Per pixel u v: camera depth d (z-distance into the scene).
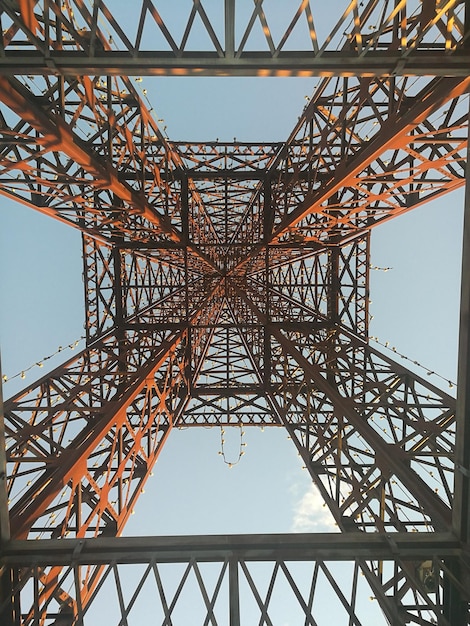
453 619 7.86
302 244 27.08
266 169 27.42
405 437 13.05
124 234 22.17
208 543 8.05
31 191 14.22
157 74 7.95
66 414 15.52
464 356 7.97
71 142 11.03
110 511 13.97
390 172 13.40
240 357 32.50
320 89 16.72
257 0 7.04
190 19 7.46
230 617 7.37
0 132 10.35
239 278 36.62
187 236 26.52
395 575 8.09
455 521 8.27
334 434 17.02
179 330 26.23
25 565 7.73
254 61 7.72
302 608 7.38
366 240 25.88
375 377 17.64
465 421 8.03
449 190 14.53
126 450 18.78
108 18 7.30
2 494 7.88
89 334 25.33
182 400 27.72
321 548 8.05
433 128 13.32
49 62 7.64
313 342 24.73
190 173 26.91
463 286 7.91
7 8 7.29
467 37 7.92
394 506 11.67
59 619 9.18
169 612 7.17
